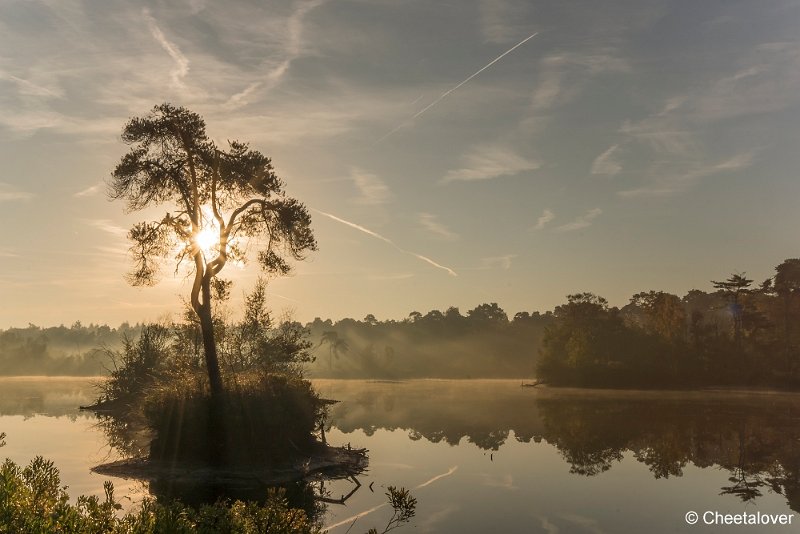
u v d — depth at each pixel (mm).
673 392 105562
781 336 125625
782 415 63156
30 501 10672
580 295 132750
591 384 119562
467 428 51594
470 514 23266
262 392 34344
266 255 38938
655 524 22312
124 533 9781
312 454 35188
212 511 10688
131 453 36156
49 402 76062
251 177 38250
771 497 26922
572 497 26391
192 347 53562
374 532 11414
